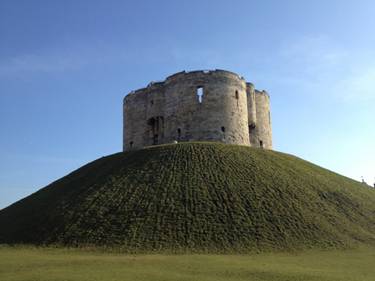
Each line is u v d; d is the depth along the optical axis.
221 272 24.80
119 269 25.44
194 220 38.75
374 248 36.88
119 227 38.12
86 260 29.31
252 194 43.69
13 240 39.22
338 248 35.84
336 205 46.03
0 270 25.69
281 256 32.59
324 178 54.09
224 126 60.66
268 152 58.16
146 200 42.22
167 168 48.62
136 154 54.75
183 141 61.28
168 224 38.16
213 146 54.78
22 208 49.03
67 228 39.16
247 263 28.59
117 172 49.66
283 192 45.22
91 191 45.97
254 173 48.56
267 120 73.31
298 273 24.69
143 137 69.19
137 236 36.47
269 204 42.19
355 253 34.28
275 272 24.88
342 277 23.81
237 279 22.73
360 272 25.97
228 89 62.34
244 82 65.81
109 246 35.09
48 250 35.12
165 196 42.72
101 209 41.53
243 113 63.50
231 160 51.25
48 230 39.69
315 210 43.16
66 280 21.89
